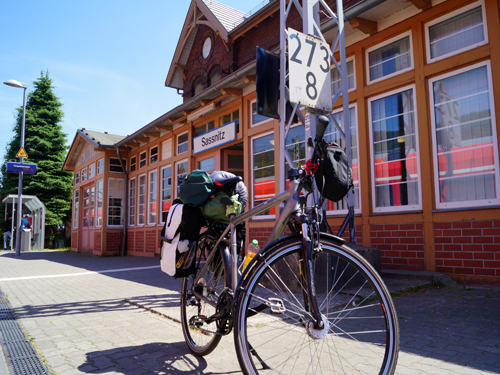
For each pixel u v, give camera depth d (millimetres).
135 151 15211
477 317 3283
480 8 5098
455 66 5234
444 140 5375
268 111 5352
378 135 6227
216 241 2525
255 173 8766
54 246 25766
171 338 3164
